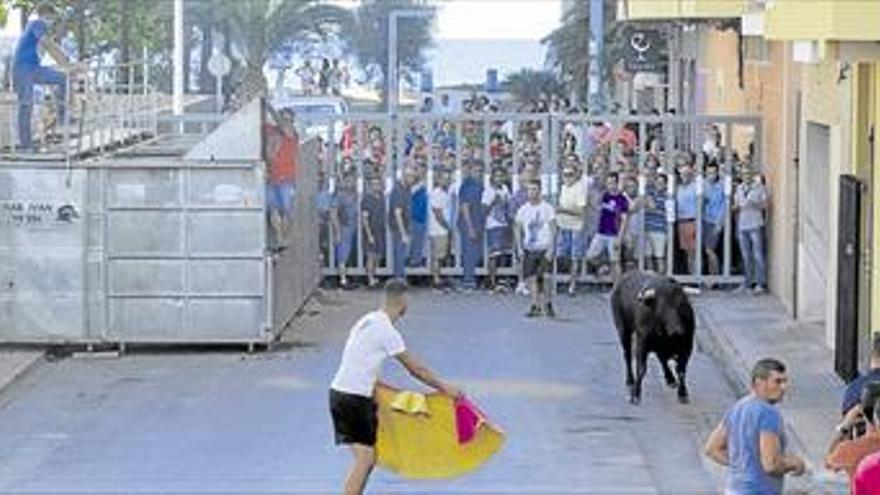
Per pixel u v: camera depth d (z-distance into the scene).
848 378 22.16
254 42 61.34
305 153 28.97
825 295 26.94
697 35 44.69
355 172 32.03
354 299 30.70
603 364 24.39
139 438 19.58
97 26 48.59
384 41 71.44
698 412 21.16
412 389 22.23
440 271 32.09
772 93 31.17
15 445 19.23
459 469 16.38
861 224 22.12
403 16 62.50
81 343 25.17
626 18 36.38
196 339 25.20
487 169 32.03
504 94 64.88
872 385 12.84
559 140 32.09
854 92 23.06
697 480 17.64
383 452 16.28
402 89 72.69
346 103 52.56
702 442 19.48
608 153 32.34
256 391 22.33
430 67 73.62
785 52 29.58
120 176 24.97
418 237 32.09
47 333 25.12
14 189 25.00
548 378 23.33
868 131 22.53
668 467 18.25
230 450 18.95
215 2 60.81
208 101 54.34
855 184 22.12
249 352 25.25
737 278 31.64
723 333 26.66
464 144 32.22
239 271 25.14
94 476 17.73
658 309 21.41
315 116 32.25
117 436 19.69
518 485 17.41
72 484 17.39
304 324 27.89
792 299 28.36
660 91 50.41
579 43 58.28
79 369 23.98
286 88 61.69
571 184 31.48
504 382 23.00
